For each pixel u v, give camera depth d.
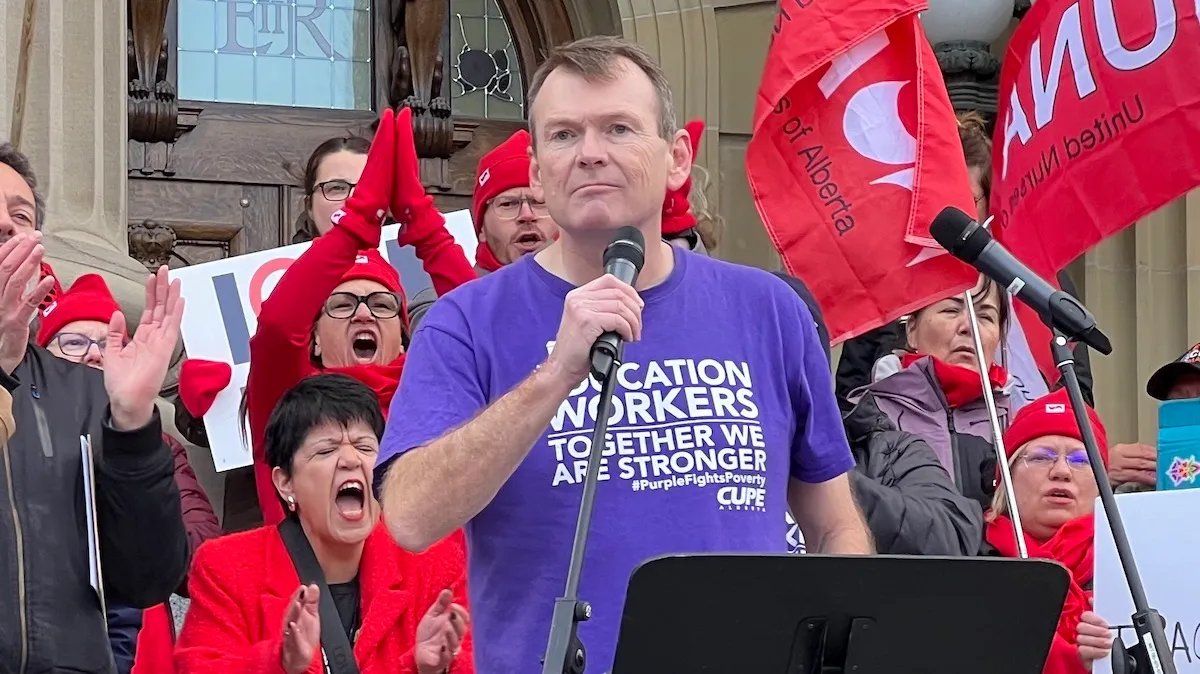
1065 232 4.50
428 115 6.41
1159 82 4.34
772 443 2.79
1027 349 5.07
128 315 5.26
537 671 2.66
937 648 2.37
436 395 2.76
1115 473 4.74
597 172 2.73
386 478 2.69
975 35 6.23
